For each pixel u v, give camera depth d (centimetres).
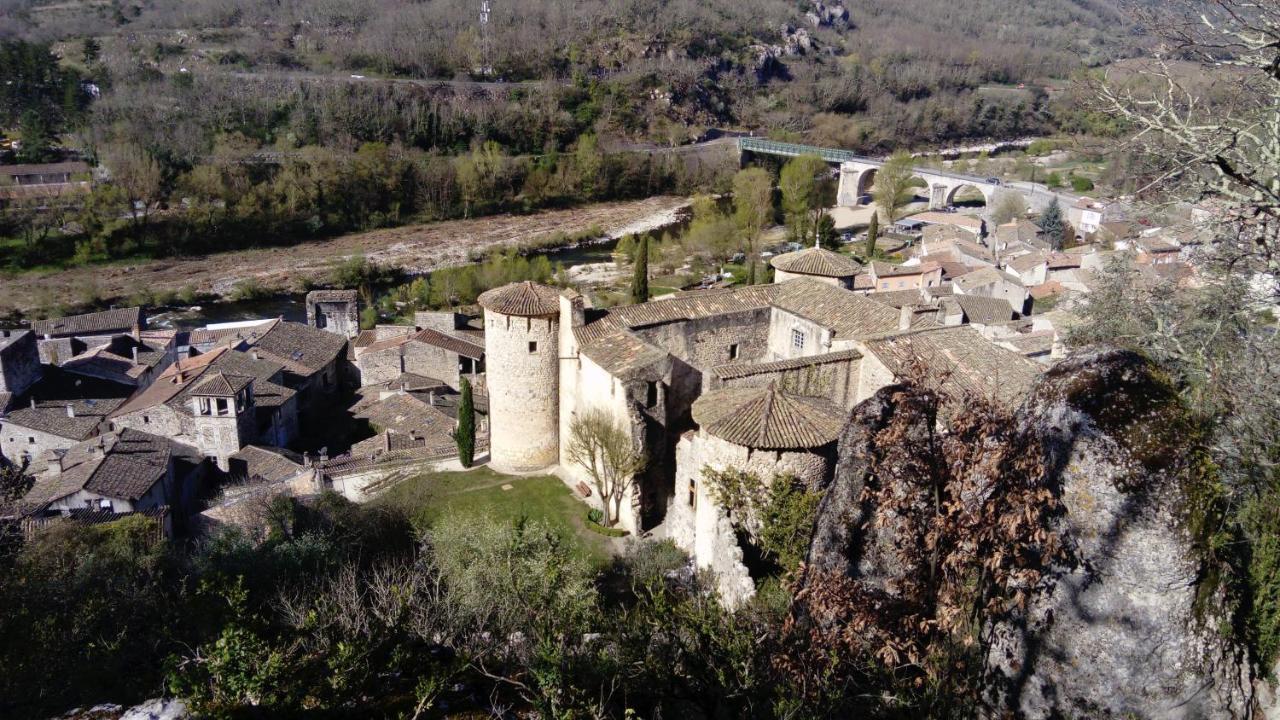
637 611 1831
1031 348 5409
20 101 16100
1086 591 1086
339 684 1232
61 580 2342
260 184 13862
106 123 15638
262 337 7225
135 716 1177
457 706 1294
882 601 1369
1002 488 1216
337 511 3912
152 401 5966
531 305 4509
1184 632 1032
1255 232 1677
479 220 15350
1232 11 1495
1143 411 1078
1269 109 1423
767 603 1988
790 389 3462
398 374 7025
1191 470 1043
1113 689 1065
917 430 1382
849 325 4006
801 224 12625
